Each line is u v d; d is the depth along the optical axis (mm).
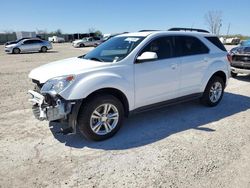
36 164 3695
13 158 3850
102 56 4977
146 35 5047
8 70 12711
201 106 6371
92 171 3527
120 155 3961
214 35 6355
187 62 5484
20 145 4254
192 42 5734
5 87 8445
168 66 5137
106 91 4445
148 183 3270
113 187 3195
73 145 4281
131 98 4688
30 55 22875
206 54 5941
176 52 5355
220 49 6336
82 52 26953
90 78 4164
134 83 4668
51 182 3291
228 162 3762
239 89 8375
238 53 9625
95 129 4344
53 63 5031
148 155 3957
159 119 5480
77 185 3232
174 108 6195
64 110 4023
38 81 4465
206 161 3777
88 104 4188
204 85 5980
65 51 28797
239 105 6535
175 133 4770
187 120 5430
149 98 4973
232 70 9867
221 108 6262
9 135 4625
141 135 4680
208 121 5387
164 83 5137
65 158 3865
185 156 3916
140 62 4707
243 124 5234
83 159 3840
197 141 4438
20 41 26359
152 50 4953
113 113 4523
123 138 4555
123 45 4996
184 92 5594
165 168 3598
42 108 4168
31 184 3254
